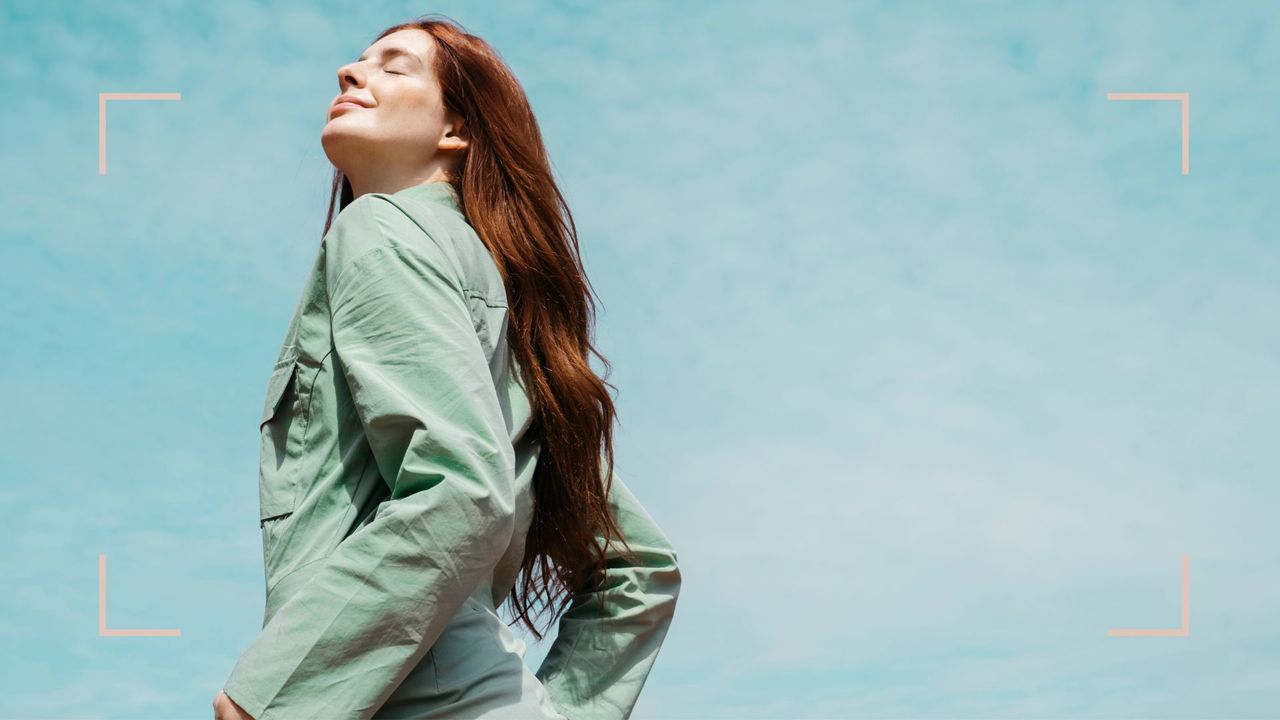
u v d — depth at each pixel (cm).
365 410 166
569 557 209
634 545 216
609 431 204
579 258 214
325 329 180
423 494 160
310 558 167
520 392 194
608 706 209
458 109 206
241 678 155
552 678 210
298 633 156
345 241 179
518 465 194
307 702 154
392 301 171
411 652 158
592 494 201
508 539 166
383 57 207
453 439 162
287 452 177
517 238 201
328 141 203
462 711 170
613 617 213
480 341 184
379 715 168
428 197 198
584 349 208
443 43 208
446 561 158
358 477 172
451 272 178
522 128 212
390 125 201
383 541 158
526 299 198
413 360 168
